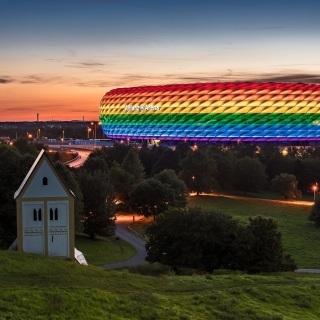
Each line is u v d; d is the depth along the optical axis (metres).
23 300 31.00
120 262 76.50
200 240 59.78
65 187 54.34
